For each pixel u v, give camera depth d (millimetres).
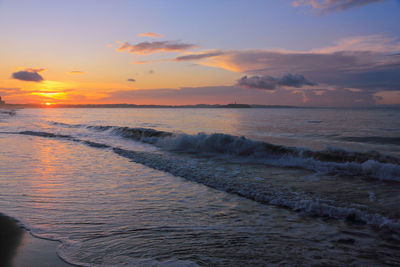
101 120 44594
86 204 5438
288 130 24844
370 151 11406
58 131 23688
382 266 3209
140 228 4262
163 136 17500
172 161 10586
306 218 4887
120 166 9594
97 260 3207
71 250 3467
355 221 4742
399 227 4395
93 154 12180
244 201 5875
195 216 4887
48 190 6402
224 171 8914
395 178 7852
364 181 7656
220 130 24953
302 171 8961
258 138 18906
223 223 4570
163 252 3443
